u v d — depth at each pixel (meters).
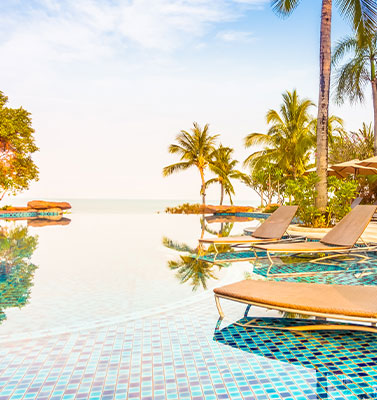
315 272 5.45
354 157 16.02
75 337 2.95
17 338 2.93
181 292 4.43
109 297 4.24
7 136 23.77
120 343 2.81
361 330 2.88
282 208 7.71
